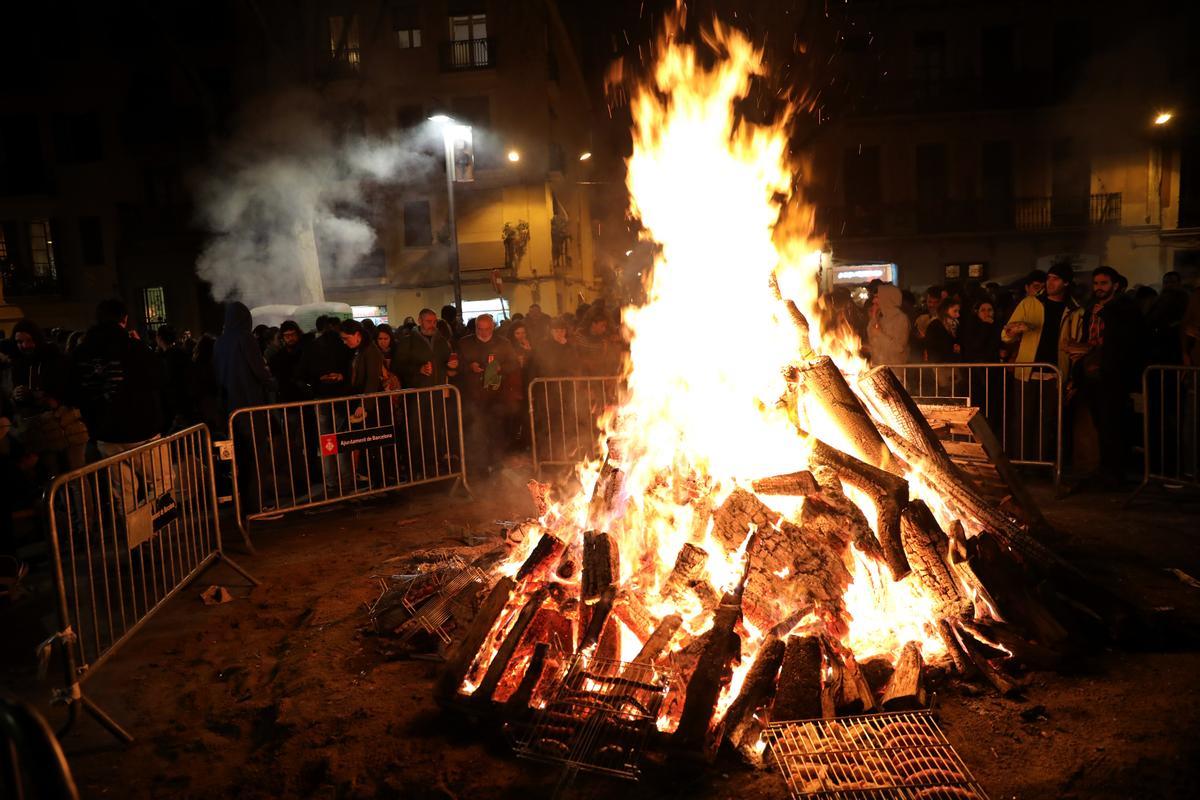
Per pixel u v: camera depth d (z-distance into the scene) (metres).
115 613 5.25
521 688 3.47
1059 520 6.18
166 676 4.28
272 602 5.29
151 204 30.73
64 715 3.91
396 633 4.51
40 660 3.56
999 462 5.70
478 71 27.80
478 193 28.70
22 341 7.31
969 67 28.39
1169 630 3.96
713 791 2.98
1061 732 3.23
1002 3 28.00
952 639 3.79
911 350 10.10
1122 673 3.71
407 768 3.21
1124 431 7.29
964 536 4.19
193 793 3.18
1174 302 8.30
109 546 6.89
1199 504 6.51
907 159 28.92
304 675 4.10
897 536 4.11
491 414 9.19
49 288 31.17
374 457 8.45
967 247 29.08
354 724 3.57
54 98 30.44
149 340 24.88
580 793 3.00
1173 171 27.33
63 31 30.22
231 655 4.50
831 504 4.21
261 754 3.42
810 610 3.83
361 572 5.79
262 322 15.51
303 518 7.52
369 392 8.27
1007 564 4.06
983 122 28.50
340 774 3.19
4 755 1.86
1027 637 3.84
